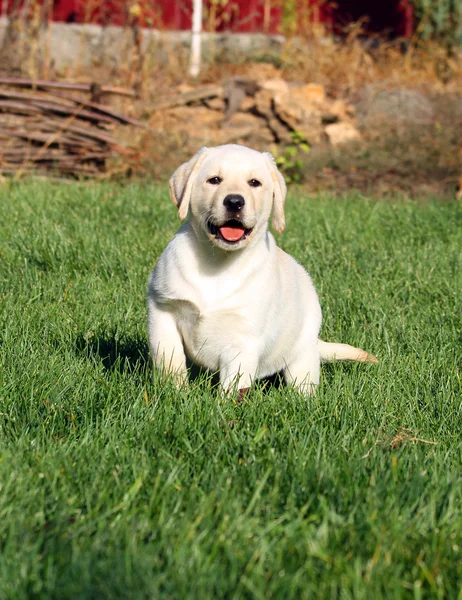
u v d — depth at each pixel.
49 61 18.48
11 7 19.58
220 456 4.12
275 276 5.59
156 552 3.16
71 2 19.73
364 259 8.93
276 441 4.36
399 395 5.47
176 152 14.83
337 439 4.52
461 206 12.18
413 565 3.25
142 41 18.77
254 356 5.41
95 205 10.60
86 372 5.25
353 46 19.20
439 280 8.23
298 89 16.47
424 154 15.34
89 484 3.73
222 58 18.92
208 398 4.83
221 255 5.34
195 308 5.31
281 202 5.71
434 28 19.41
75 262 8.07
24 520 3.33
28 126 13.57
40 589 2.90
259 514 3.58
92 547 3.14
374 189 14.54
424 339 6.76
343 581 3.04
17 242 8.50
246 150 5.59
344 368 6.34
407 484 3.86
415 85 17.64
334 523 3.44
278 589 2.97
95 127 14.12
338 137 16.03
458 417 5.14
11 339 5.83
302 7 19.80
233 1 20.31
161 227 9.66
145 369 5.62
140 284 7.50
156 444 4.21
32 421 4.46
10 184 12.62
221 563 3.12
